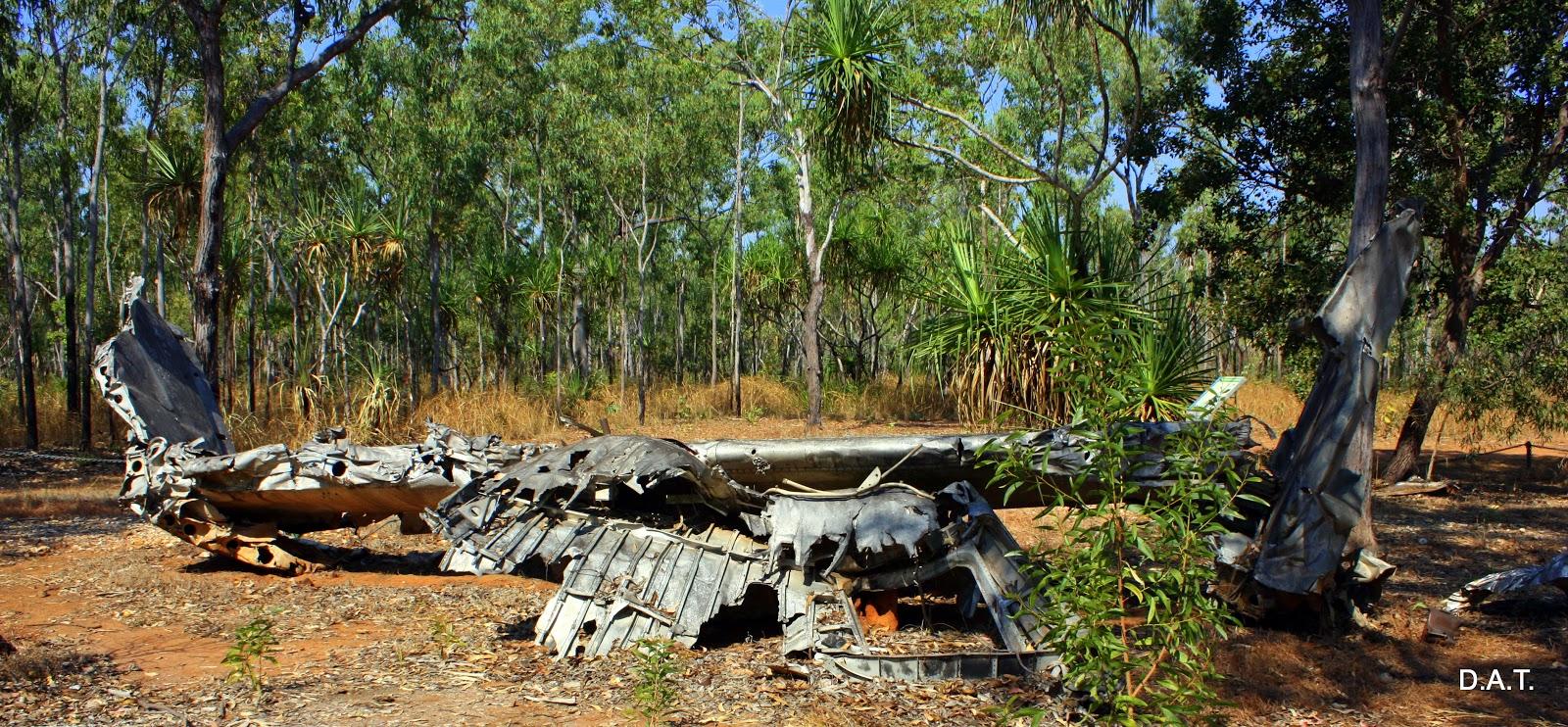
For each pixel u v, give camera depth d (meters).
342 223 23.42
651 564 7.38
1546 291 14.75
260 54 24.28
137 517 13.68
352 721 5.61
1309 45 14.60
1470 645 7.09
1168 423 6.39
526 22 29.98
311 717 5.68
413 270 33.00
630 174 31.89
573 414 26.80
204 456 9.77
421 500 9.34
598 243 34.72
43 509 14.21
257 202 28.67
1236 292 15.02
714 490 7.45
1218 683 6.09
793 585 7.04
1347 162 14.66
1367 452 7.68
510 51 29.48
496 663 6.77
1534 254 14.43
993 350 9.26
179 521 9.95
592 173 32.12
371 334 36.88
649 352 41.31
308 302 30.25
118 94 26.33
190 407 10.87
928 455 7.54
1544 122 15.08
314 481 9.35
